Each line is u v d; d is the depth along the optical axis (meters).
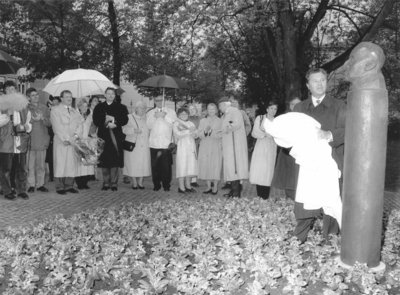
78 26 21.88
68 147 10.09
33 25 22.06
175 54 20.12
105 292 3.60
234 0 15.82
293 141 4.64
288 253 4.49
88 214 6.75
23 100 9.09
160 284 3.77
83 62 22.17
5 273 4.30
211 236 5.32
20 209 8.17
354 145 4.04
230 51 25.34
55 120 10.00
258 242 4.84
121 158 10.72
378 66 4.00
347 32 21.67
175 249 4.75
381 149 4.01
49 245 5.09
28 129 9.31
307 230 4.99
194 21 17.59
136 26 23.69
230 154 9.34
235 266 4.14
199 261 4.39
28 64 22.34
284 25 17.30
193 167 10.60
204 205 7.33
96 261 4.46
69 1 21.25
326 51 23.11
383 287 3.73
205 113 12.44
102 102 10.74
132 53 25.25
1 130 8.99
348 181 4.11
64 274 4.05
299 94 17.50
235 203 7.47
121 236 5.30
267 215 6.34
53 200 9.21
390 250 4.75
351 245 4.13
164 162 10.84
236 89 30.23
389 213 7.36
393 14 18.61
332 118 4.86
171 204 7.40
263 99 26.16
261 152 8.68
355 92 4.02
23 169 9.32
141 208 7.16
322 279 3.96
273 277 3.92
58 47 21.98
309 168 4.60
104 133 10.56
